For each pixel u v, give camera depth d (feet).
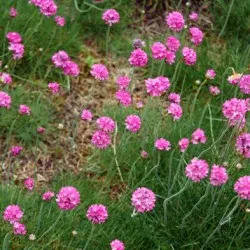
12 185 2.87
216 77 3.59
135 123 2.72
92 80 3.57
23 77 3.48
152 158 3.10
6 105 2.81
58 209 2.78
